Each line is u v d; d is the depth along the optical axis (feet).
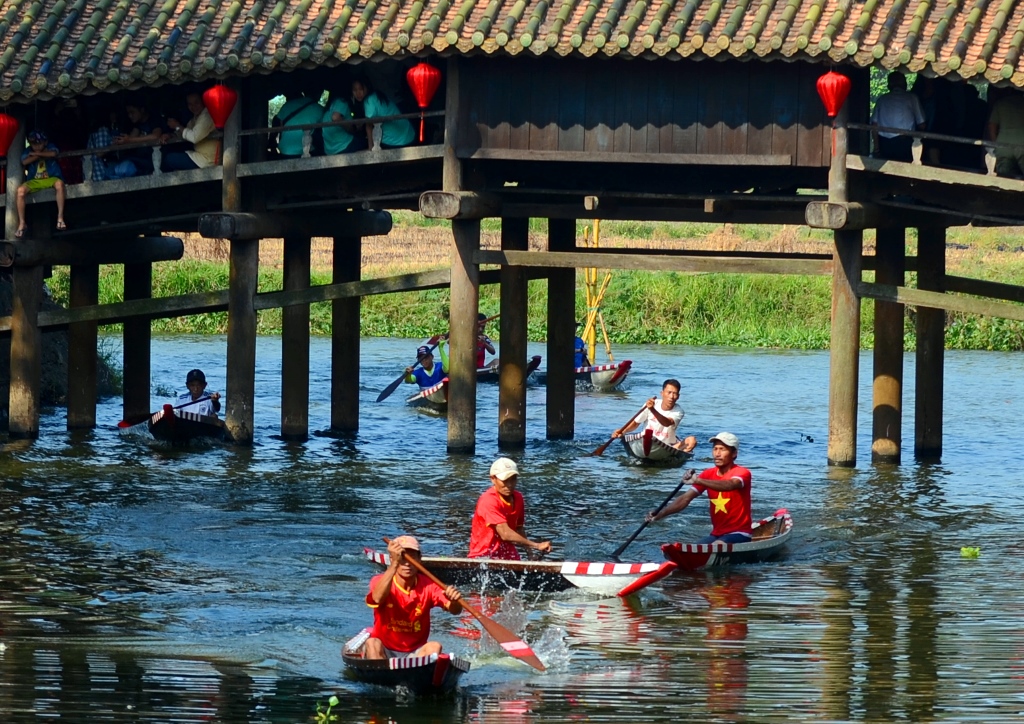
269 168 242.58
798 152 227.20
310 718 125.18
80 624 152.15
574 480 235.40
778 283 500.33
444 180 236.84
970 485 232.53
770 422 306.55
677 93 229.45
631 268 239.91
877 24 221.87
